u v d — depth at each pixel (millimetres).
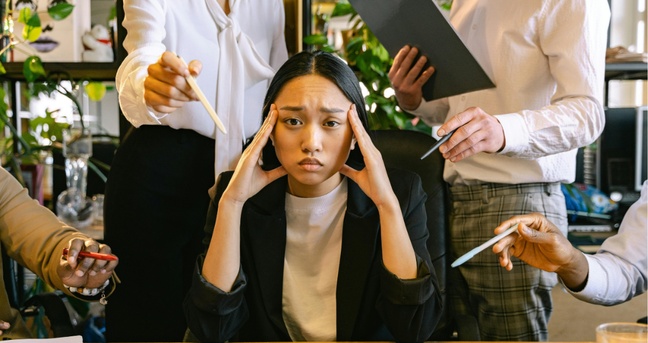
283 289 1393
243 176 1246
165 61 1121
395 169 1467
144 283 1850
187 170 1808
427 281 1242
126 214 1799
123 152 1796
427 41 1587
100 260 1299
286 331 1354
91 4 2973
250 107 1867
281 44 1946
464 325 1780
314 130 1214
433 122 1975
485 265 1675
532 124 1447
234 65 1767
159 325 1870
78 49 2439
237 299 1260
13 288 1617
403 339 1286
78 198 2695
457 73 1579
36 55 2369
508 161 1633
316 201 1364
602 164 2902
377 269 1349
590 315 2566
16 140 2801
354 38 2535
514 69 1615
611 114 2873
